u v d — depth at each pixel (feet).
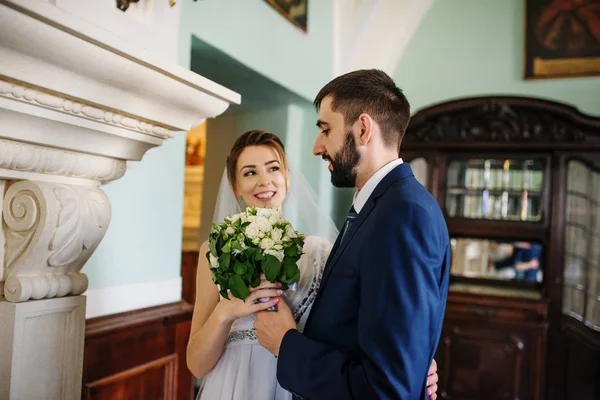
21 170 4.63
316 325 4.35
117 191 7.00
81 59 4.04
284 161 6.33
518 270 15.16
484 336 14.16
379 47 16.80
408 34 17.72
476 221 14.98
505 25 16.98
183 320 8.07
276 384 5.29
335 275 4.28
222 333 4.82
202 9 8.69
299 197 6.36
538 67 16.46
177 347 7.98
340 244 4.57
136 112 4.92
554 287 14.05
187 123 5.72
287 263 4.47
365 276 3.85
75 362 5.33
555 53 16.30
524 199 14.75
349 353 4.09
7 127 4.08
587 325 13.80
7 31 3.46
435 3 17.63
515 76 16.85
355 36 15.55
